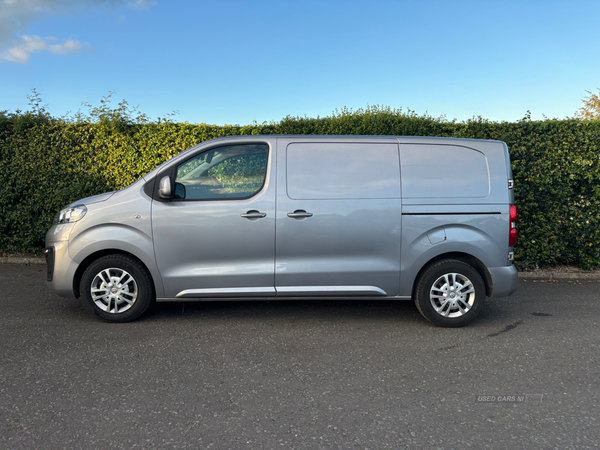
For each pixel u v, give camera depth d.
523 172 7.31
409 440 2.49
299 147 4.59
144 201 4.46
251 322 4.65
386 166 4.59
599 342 4.20
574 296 6.09
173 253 4.45
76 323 4.53
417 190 4.57
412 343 4.11
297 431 2.57
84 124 7.84
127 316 4.52
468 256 4.71
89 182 7.74
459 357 3.77
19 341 3.99
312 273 4.50
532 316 5.08
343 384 3.21
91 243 4.41
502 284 4.60
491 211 4.59
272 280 4.50
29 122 7.79
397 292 4.61
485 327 4.64
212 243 4.45
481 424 2.68
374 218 4.52
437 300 4.62
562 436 2.55
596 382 3.30
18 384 3.13
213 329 4.41
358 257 4.55
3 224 7.88
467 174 4.64
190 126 7.74
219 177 4.55
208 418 2.71
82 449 2.36
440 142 4.70
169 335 4.21
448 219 4.55
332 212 4.49
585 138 7.20
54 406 2.82
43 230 7.86
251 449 2.39
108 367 3.45
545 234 7.39
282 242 4.47
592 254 7.55
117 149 7.81
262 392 3.06
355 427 2.62
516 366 3.59
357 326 4.58
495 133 7.36
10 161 7.84
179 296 4.51
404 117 7.73
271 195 4.48
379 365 3.57
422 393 3.08
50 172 7.83
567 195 7.37
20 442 2.41
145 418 2.69
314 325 4.59
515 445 2.46
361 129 7.64
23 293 5.74
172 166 4.55
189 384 3.17
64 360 3.57
